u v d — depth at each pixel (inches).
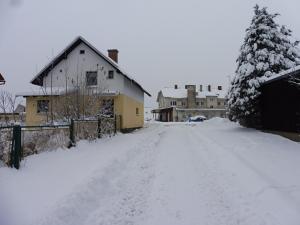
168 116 2645.2
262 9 843.4
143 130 1078.4
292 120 572.1
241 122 918.4
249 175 311.0
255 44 807.7
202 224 205.2
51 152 397.7
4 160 292.7
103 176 298.7
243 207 227.9
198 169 364.8
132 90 1090.7
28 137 360.8
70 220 199.3
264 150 462.9
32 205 205.3
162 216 220.1
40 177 276.1
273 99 682.8
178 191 277.4
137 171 357.7
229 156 425.4
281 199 235.0
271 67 778.8
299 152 440.1
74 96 584.1
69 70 933.8
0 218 183.8
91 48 927.0
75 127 488.7
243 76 792.9
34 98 883.4
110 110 859.4
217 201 247.6
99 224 203.9
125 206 239.5
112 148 491.5
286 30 848.3
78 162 354.0
